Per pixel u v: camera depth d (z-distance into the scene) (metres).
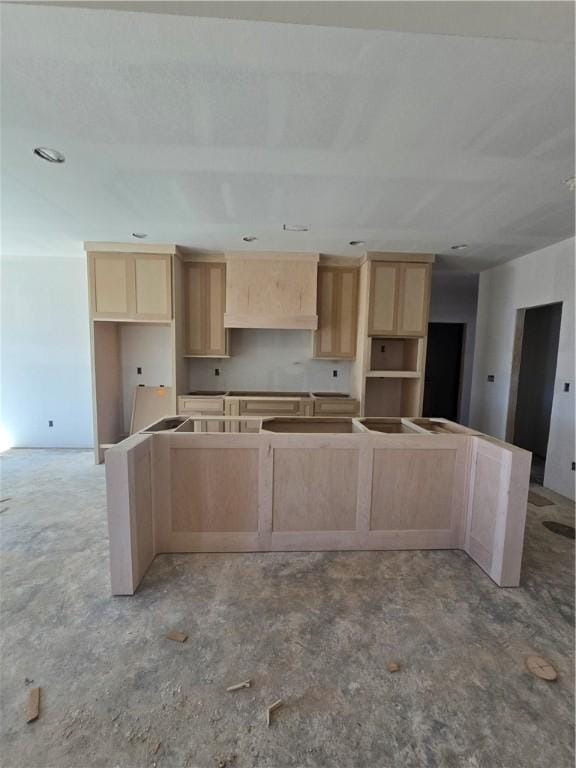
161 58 1.43
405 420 3.04
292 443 2.42
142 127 1.88
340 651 1.68
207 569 2.29
